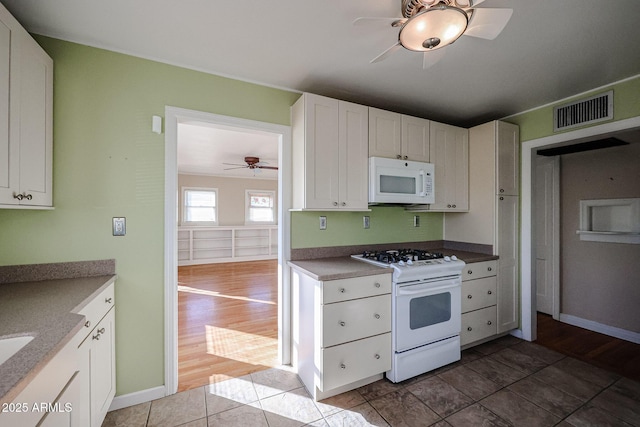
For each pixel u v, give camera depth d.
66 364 0.96
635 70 1.96
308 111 2.03
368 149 2.26
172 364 1.87
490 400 1.83
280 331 2.27
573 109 2.38
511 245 2.72
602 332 2.88
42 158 1.45
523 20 1.45
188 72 1.93
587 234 3.02
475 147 2.79
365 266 2.05
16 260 1.53
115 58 1.74
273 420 1.65
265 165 5.59
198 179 6.77
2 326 0.95
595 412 1.72
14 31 1.22
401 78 2.10
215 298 3.98
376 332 1.94
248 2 1.34
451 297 2.22
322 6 1.37
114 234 1.73
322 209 2.07
